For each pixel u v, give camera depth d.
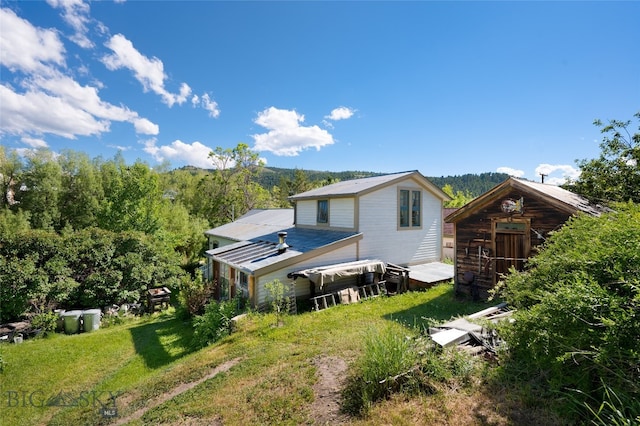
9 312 11.66
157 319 12.51
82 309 13.30
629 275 2.70
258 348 6.69
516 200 8.70
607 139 11.67
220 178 34.50
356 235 12.13
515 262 8.79
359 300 10.72
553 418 2.88
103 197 24.69
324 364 5.24
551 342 2.94
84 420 5.20
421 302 9.77
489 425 2.98
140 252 15.23
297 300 10.59
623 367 2.51
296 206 16.25
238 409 4.27
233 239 17.31
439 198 15.48
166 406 4.83
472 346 4.63
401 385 3.84
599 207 8.42
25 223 21.00
